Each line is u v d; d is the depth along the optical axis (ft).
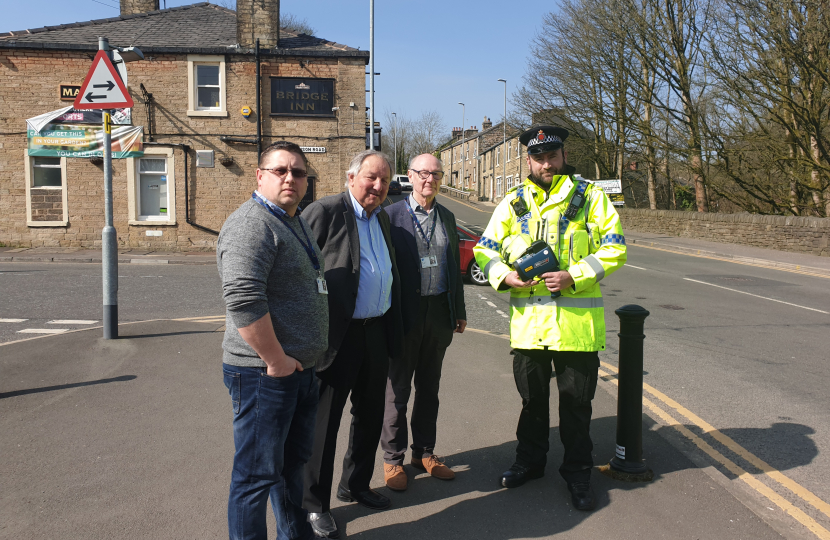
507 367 18.13
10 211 51.72
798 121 62.75
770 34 59.36
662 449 12.45
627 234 79.82
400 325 9.99
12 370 16.47
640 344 10.83
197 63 52.29
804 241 58.95
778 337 24.31
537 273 9.75
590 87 86.99
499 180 175.22
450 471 10.93
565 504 9.98
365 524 9.35
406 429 10.87
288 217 7.85
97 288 32.68
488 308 29.86
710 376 18.67
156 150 52.13
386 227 10.23
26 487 10.05
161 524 9.05
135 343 19.56
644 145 80.94
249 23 52.44
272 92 52.75
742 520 9.48
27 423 12.80
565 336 9.87
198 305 28.30
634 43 77.05
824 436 14.05
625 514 9.64
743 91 64.49
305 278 7.72
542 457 10.75
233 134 52.85
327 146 53.72
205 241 53.52
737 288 38.01
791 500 10.97
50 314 25.58
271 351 7.14
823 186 63.31
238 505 7.65
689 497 10.23
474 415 14.07
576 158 97.81
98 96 19.97
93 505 9.53
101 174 52.13
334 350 9.05
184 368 16.99
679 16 73.46
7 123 50.85
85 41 52.42
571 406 10.11
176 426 12.84
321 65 53.01
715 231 70.23
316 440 9.15
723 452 13.05
